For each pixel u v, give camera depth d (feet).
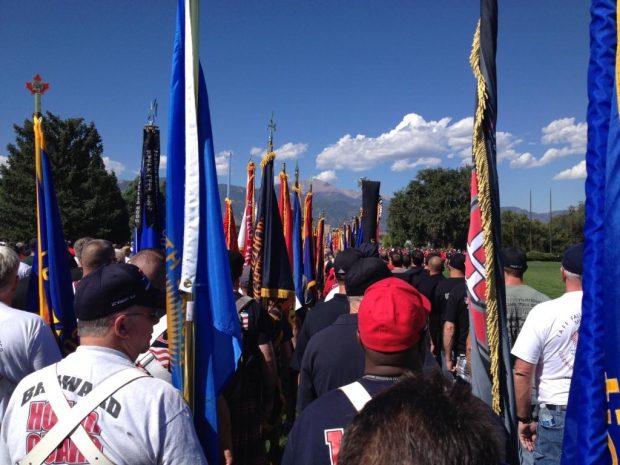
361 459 3.51
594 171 5.68
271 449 15.40
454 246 248.93
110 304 6.45
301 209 28.63
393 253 30.17
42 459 5.74
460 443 3.39
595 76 5.69
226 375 8.89
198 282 8.87
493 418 4.38
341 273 13.61
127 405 5.88
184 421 6.11
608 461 5.40
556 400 11.07
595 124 5.68
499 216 8.18
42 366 8.92
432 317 24.25
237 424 12.14
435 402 3.65
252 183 23.65
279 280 18.58
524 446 12.17
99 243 12.79
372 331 6.51
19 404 6.12
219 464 9.04
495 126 8.15
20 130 149.69
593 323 5.62
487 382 8.25
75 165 146.92
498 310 8.14
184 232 8.80
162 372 8.99
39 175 12.96
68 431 5.75
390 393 3.84
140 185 15.25
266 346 12.82
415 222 251.39
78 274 17.26
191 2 8.84
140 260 9.91
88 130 150.82
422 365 7.12
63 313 12.85
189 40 8.84
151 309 6.89
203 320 8.86
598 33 5.68
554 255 246.27
